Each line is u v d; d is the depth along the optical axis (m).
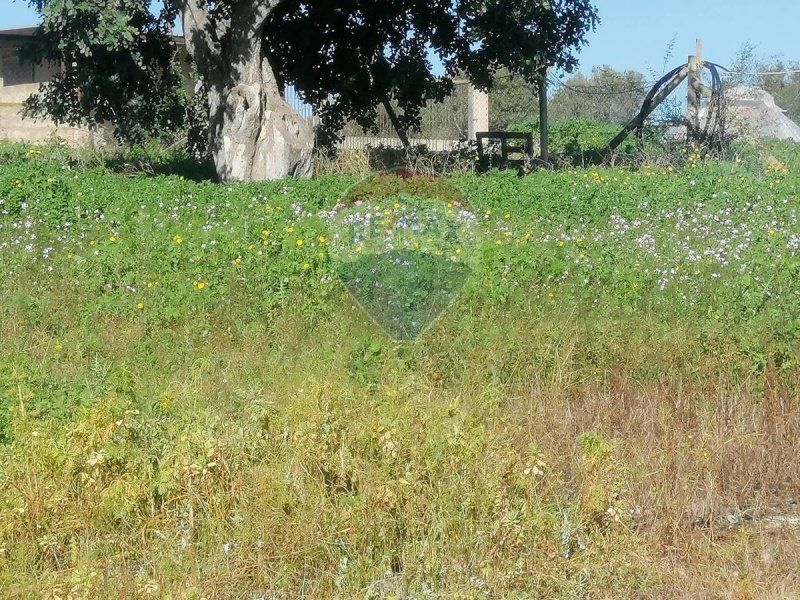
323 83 20.95
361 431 4.72
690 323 7.44
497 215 12.39
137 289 8.46
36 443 4.70
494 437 5.04
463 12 19.05
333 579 4.15
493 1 17.70
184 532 4.29
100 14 15.95
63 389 5.91
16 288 8.59
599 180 14.65
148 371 6.80
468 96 24.72
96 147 22.62
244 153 16.81
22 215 11.72
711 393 6.52
